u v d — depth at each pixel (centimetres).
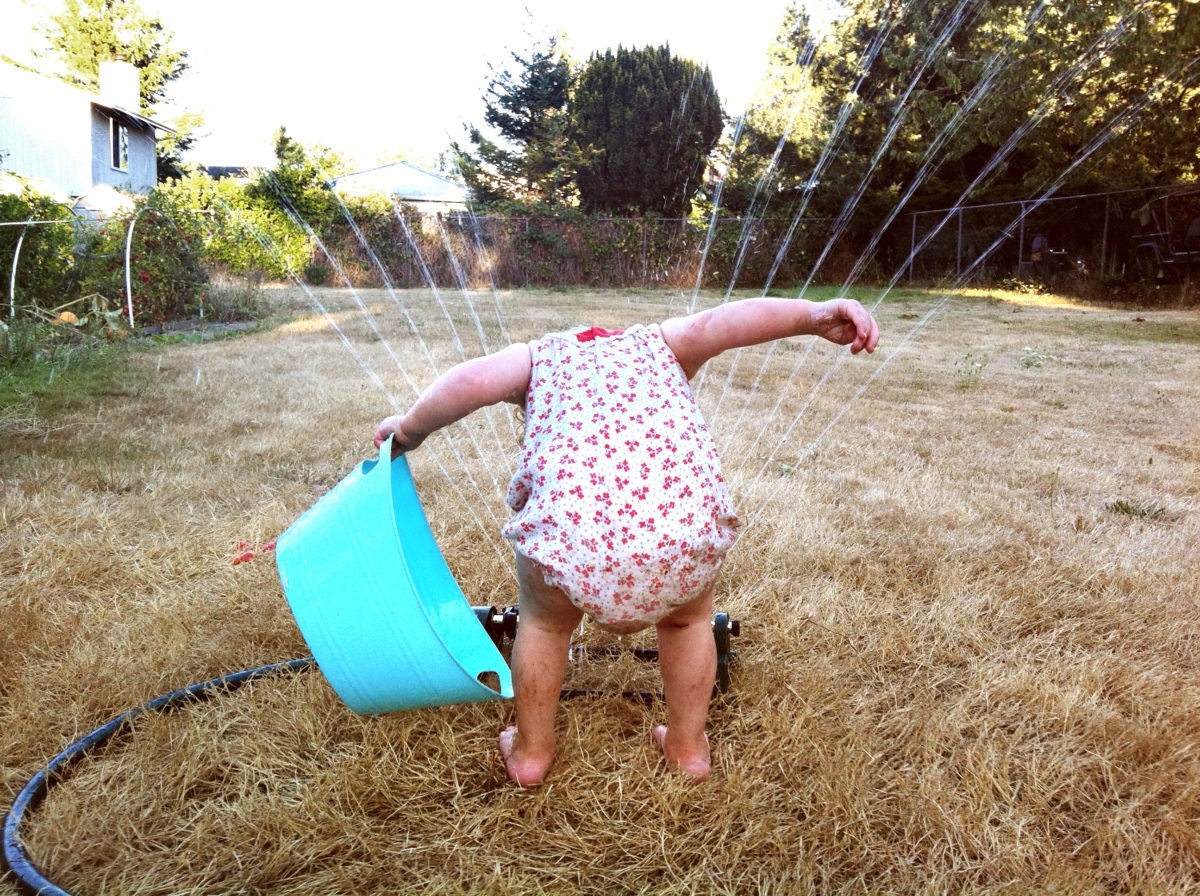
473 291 1482
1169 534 291
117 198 1011
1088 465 382
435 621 197
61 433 398
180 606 224
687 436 155
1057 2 1220
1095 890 137
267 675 193
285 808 151
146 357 645
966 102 1360
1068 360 719
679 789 156
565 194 2158
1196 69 1130
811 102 1516
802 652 211
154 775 159
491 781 163
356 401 491
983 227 1480
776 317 163
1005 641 218
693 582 149
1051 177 1323
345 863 142
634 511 145
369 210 1575
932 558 265
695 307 1160
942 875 140
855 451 396
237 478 333
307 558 159
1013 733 180
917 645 214
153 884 136
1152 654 210
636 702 188
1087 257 1369
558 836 147
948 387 582
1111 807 157
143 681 189
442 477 345
